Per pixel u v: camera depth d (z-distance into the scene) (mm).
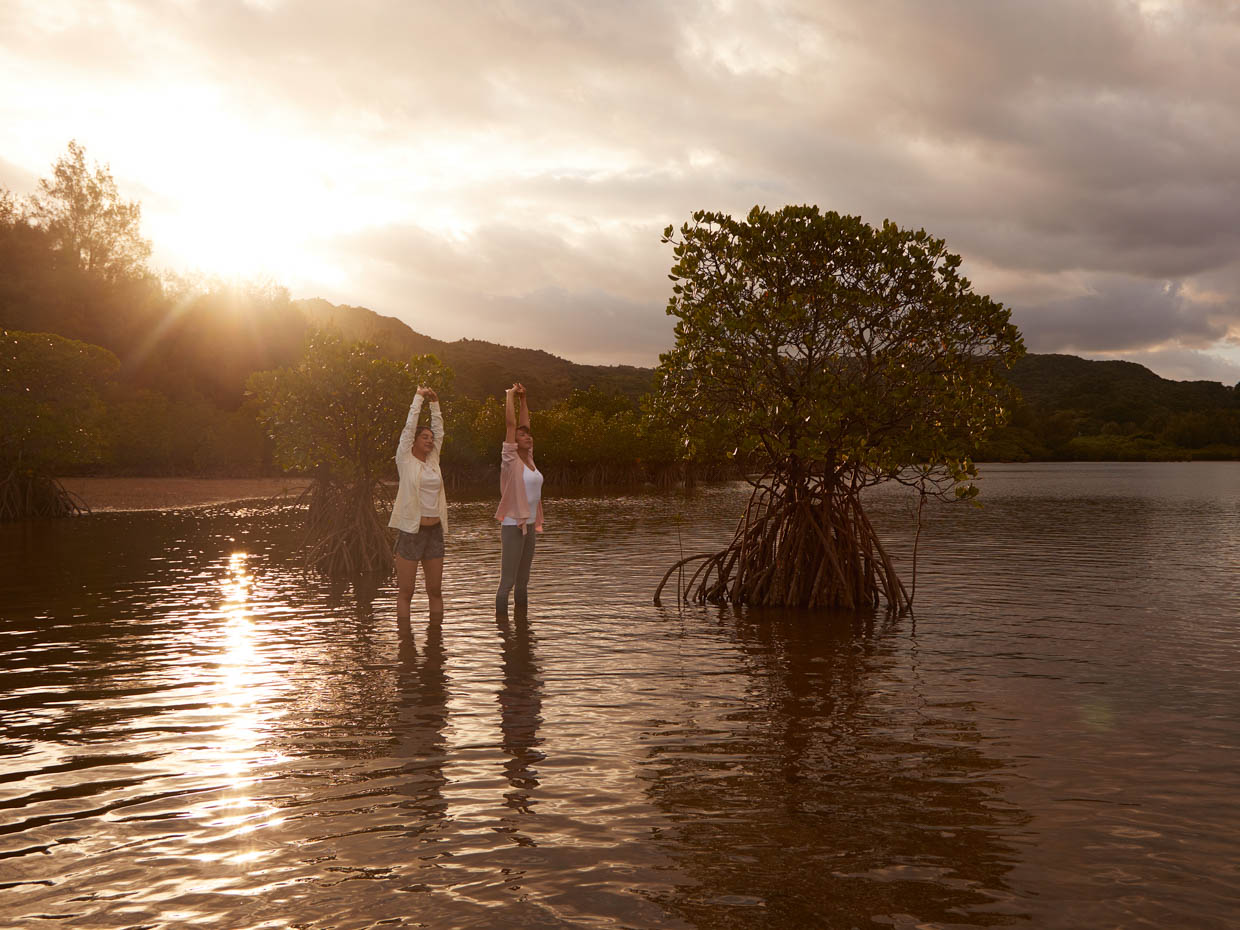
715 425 11844
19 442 30812
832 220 11555
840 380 11688
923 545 19578
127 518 29688
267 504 36250
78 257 73312
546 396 148375
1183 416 151750
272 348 76812
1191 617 10891
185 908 3643
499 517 11070
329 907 3643
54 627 10312
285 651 8945
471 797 4891
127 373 65562
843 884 3838
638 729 6203
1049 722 6371
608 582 14141
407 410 17219
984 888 3793
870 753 5656
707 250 12008
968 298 11539
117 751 5750
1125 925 3479
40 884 3869
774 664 8328
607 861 4070
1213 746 5793
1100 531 22938
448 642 9398
